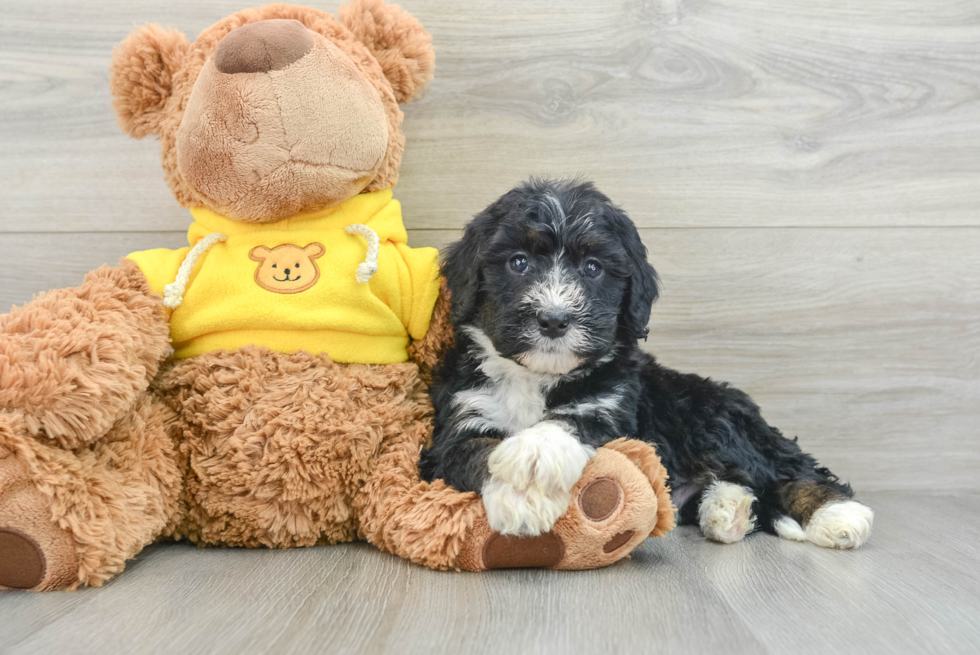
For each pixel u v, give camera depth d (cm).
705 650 55
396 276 76
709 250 92
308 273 72
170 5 88
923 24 91
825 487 77
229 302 72
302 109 69
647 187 91
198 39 74
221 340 72
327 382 71
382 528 68
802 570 67
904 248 92
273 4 76
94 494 63
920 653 55
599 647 55
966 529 79
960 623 59
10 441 61
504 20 89
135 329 68
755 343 92
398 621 57
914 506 88
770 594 63
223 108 69
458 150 90
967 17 91
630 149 91
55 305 67
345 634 56
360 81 72
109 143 89
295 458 68
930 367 93
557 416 71
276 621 57
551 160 91
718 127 91
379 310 74
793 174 91
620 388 74
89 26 88
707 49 91
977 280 92
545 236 72
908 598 62
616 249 73
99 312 67
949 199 92
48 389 62
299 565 67
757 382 92
